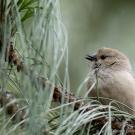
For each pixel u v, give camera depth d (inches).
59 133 146.5
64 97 163.9
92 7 404.2
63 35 151.3
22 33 152.4
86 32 396.8
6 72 151.6
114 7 406.6
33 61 149.5
